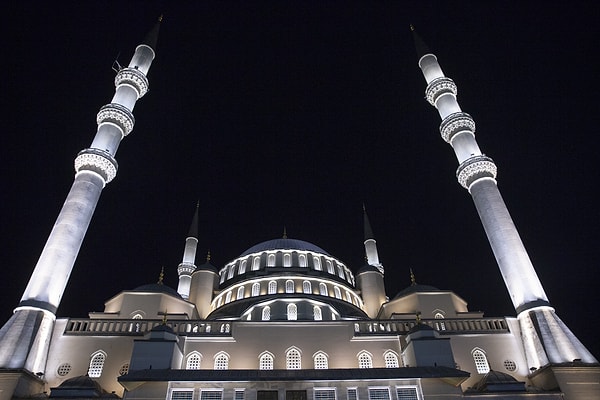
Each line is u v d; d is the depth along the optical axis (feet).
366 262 241.96
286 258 213.46
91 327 146.20
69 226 156.56
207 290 204.54
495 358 142.92
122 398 116.78
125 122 193.88
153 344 129.39
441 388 115.03
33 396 119.75
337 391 113.19
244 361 140.77
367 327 153.28
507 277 157.38
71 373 135.23
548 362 132.67
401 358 141.59
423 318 165.17
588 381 124.36
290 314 163.53
